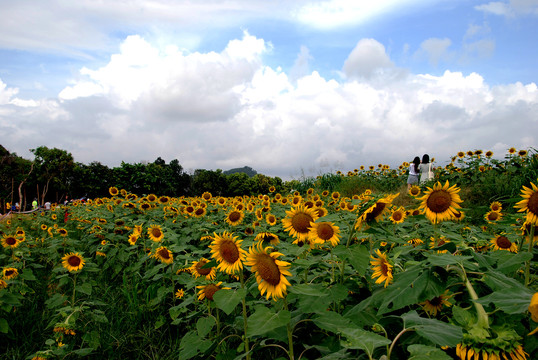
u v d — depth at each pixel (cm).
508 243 327
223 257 237
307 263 219
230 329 325
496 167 1205
